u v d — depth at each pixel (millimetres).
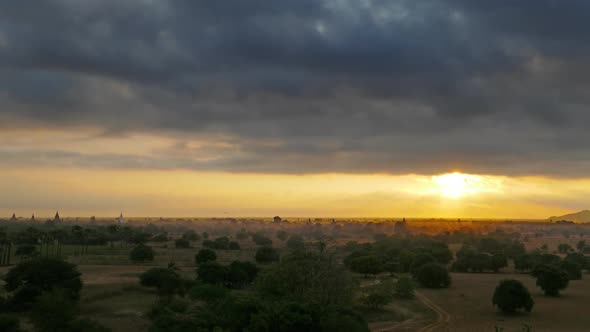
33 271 60875
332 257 57156
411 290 79062
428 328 57938
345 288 53656
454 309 70000
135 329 49250
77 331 44125
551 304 74688
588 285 96062
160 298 62656
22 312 56438
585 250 189500
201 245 175375
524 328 56625
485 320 62938
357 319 43625
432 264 94125
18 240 129125
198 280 75812
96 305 60719
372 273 102062
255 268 82312
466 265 120375
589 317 65125
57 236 138000
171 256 127500
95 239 150000
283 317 39656
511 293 67062
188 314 41656
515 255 144000
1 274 83438
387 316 63312
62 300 46219
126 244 157125
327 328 40438
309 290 50719
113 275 87562
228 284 75750
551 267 85000
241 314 40219
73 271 64688
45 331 43969
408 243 167375
